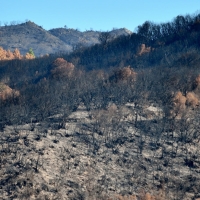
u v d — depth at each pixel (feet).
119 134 108.68
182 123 112.88
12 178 74.02
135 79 158.92
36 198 69.26
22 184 72.59
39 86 160.66
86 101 134.82
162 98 134.92
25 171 77.41
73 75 190.70
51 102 128.77
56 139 99.91
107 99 134.21
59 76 190.49
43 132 103.91
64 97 135.64
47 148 92.07
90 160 91.15
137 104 134.82
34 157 85.05
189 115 122.01
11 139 95.25
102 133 108.78
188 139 107.65
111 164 91.09
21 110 122.11
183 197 78.02
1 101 137.80
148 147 102.47
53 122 116.06
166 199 75.87
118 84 150.82
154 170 89.97
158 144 104.42
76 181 79.20
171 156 98.02
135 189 79.92
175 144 105.09
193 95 135.44
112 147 100.53
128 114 123.44
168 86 144.56
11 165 79.30
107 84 152.66
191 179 86.38
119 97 135.33
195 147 103.81
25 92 149.69
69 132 107.14
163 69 174.29
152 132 111.14
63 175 80.59
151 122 118.52
